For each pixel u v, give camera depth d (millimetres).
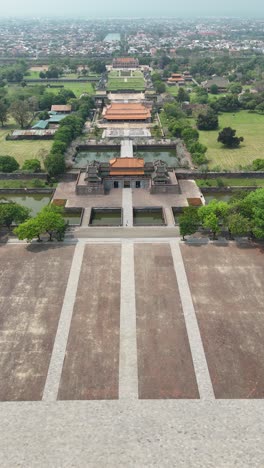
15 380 55969
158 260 82562
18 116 184250
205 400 52906
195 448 47094
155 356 59688
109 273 78500
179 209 106562
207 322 66062
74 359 59281
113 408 51906
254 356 59562
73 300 71312
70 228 95938
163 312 68312
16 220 92875
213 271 78812
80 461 45875
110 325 65688
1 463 45719
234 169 130625
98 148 164750
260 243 88688
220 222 92562
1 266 81062
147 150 164500
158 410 51562
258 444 47531
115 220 104625
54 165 124688
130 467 45125
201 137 173000
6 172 130625
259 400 52906
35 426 49844
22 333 64062
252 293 72562
